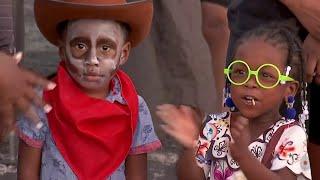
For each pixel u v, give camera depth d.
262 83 3.85
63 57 3.98
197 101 6.36
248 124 3.91
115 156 3.95
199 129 4.01
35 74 3.41
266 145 3.90
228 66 4.06
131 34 4.02
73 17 3.85
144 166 4.09
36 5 3.93
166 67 6.37
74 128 3.88
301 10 4.24
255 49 3.87
